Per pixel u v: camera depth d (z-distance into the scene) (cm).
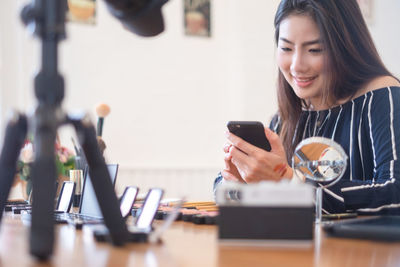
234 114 407
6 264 62
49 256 61
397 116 146
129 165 372
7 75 340
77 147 175
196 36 399
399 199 129
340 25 153
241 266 58
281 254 66
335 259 62
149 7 75
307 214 72
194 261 61
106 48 366
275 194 72
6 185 76
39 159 61
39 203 61
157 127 383
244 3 403
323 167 110
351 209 128
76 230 96
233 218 73
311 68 158
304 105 175
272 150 133
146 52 380
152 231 84
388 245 73
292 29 156
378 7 471
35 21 63
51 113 63
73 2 354
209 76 404
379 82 156
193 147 396
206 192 396
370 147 153
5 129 74
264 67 407
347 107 160
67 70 355
